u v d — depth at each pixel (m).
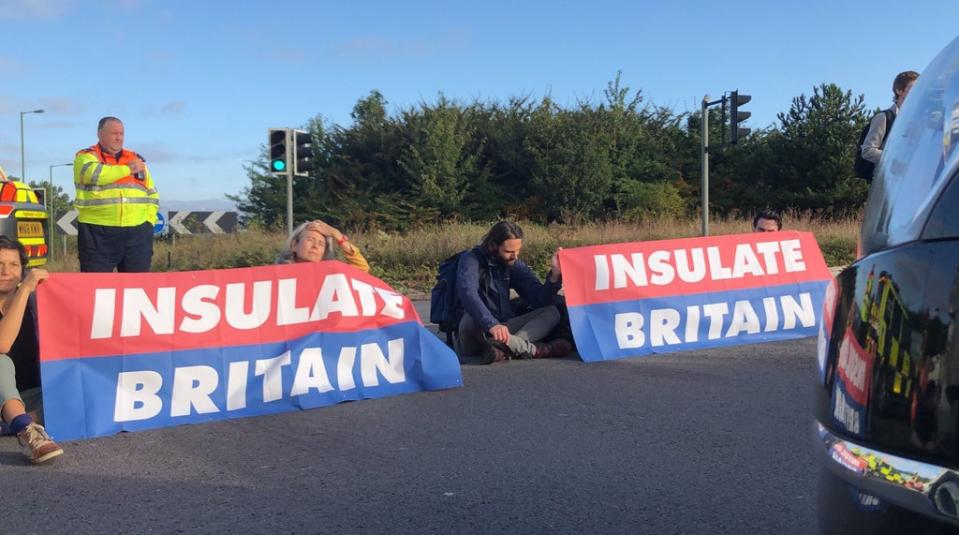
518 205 34.00
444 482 4.08
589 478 4.11
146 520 3.65
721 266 7.96
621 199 33.44
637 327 7.51
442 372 6.16
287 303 5.84
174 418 5.35
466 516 3.64
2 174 11.12
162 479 4.21
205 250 20.88
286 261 6.95
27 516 3.71
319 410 5.64
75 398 5.09
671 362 7.06
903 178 1.90
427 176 33.22
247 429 5.20
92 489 4.07
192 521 3.62
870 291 1.82
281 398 5.66
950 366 1.58
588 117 34.31
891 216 1.87
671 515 3.62
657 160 35.75
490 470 4.25
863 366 1.79
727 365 6.85
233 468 4.38
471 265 7.17
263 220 36.03
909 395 1.65
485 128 35.78
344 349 5.93
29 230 10.88
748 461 4.32
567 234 21.88
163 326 5.44
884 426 1.71
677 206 33.41
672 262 7.79
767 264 8.16
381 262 18.95
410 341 6.16
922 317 1.64
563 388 6.10
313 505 3.80
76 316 5.17
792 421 5.06
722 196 35.41
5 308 4.91
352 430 5.09
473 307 6.98
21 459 4.58
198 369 5.48
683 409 5.39
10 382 4.59
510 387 6.17
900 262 1.73
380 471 4.27
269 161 14.93
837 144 32.62
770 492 3.87
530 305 7.62
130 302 5.36
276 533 3.48
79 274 5.22
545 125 34.41
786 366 6.73
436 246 19.30
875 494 1.70
